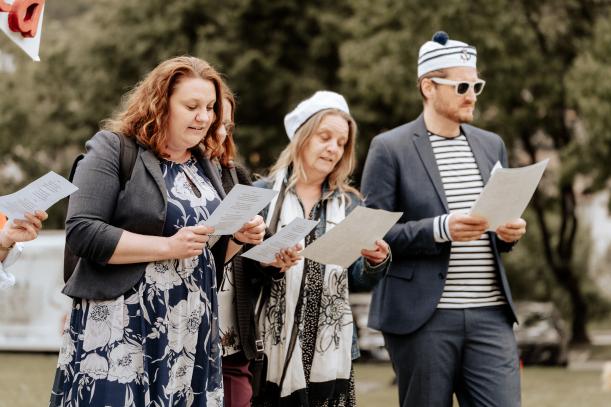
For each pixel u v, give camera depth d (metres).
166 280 4.92
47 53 35.34
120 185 4.96
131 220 4.93
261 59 29.59
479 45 26.33
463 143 6.73
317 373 6.28
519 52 27.28
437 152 6.66
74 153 37.28
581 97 26.45
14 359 25.03
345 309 6.38
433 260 6.41
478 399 6.38
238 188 4.74
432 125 6.73
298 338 6.22
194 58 5.16
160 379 4.86
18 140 35.94
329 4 30.61
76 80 34.84
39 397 15.12
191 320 5.00
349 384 6.39
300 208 6.52
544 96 28.42
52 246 26.75
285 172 6.56
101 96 32.31
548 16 29.11
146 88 5.05
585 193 29.22
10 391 16.05
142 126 5.02
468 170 6.63
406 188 6.56
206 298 5.07
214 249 5.46
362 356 27.28
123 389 4.79
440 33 6.71
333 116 6.45
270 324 6.26
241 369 6.11
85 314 4.88
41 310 26.53
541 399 17.23
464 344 6.41
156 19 30.84
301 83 30.03
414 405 6.44
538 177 5.87
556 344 28.45
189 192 5.12
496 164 6.18
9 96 35.69
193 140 5.07
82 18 36.25
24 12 5.45
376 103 28.86
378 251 6.02
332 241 5.62
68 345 4.95
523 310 29.53
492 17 26.38
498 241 6.50
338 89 30.62
